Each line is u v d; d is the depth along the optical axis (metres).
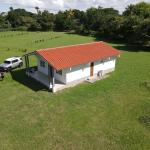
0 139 16.23
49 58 25.92
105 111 20.47
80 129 17.62
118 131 17.36
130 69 34.50
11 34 85.50
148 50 52.44
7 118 19.12
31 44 60.00
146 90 25.41
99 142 16.06
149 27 53.09
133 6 68.81
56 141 16.14
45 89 25.48
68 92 24.73
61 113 20.03
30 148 15.34
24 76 30.11
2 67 32.12
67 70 26.20
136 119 19.08
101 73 30.62
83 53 29.89
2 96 23.45
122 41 69.25
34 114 19.83
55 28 110.62
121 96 23.77
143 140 16.25
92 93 24.53
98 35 84.06
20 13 126.19
